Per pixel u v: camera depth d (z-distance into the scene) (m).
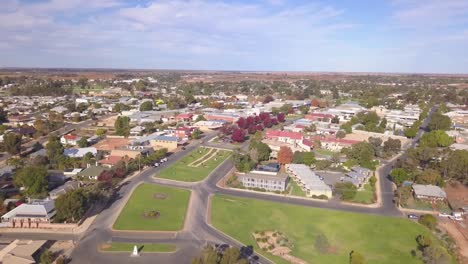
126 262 72.06
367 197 111.19
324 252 78.94
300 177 123.06
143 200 104.94
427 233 88.38
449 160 128.38
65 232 84.56
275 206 102.75
